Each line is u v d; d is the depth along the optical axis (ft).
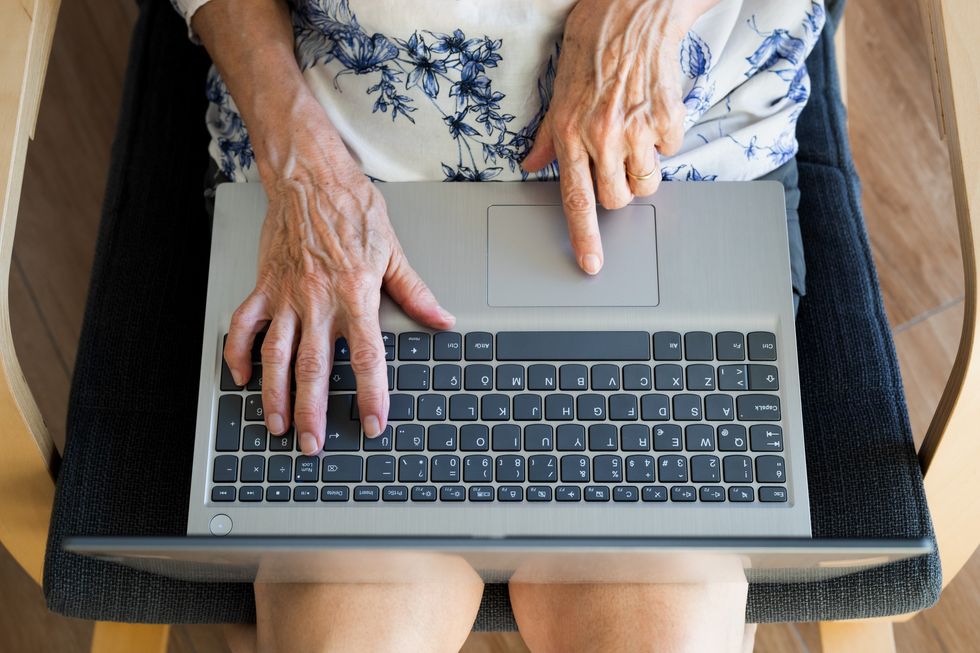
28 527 2.56
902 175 4.25
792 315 2.25
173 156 2.94
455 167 2.41
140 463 2.52
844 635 3.10
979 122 2.24
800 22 2.50
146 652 3.15
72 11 4.40
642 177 2.26
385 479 2.17
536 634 2.49
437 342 2.25
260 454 2.18
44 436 2.44
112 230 2.83
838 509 2.44
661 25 2.25
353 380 2.25
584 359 2.23
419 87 2.33
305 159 2.35
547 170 2.40
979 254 2.16
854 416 2.53
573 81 2.26
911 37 4.41
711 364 2.22
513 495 2.16
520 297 2.28
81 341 2.68
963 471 2.39
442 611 2.40
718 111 2.49
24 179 4.24
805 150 2.92
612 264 2.30
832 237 2.79
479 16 2.20
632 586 2.34
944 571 2.66
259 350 2.29
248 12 2.47
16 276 4.14
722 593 2.35
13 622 3.71
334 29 2.36
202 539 1.73
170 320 2.71
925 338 4.03
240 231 2.39
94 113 4.33
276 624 2.34
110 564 2.43
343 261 2.24
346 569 2.01
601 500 2.15
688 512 2.14
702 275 2.28
